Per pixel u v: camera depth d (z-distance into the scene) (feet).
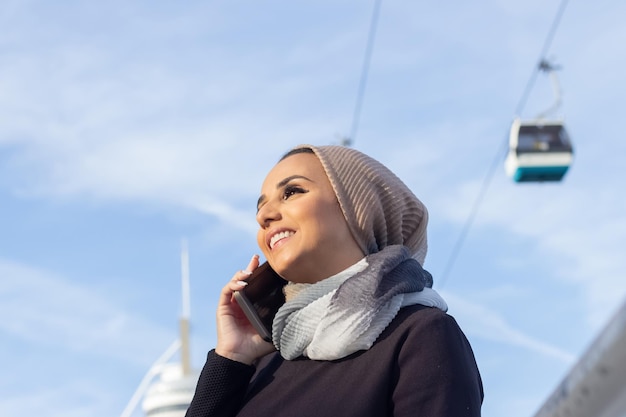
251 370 8.54
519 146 86.33
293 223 8.37
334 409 7.43
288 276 8.46
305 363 8.01
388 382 7.43
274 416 7.70
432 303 8.09
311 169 8.58
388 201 8.68
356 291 7.68
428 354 7.39
